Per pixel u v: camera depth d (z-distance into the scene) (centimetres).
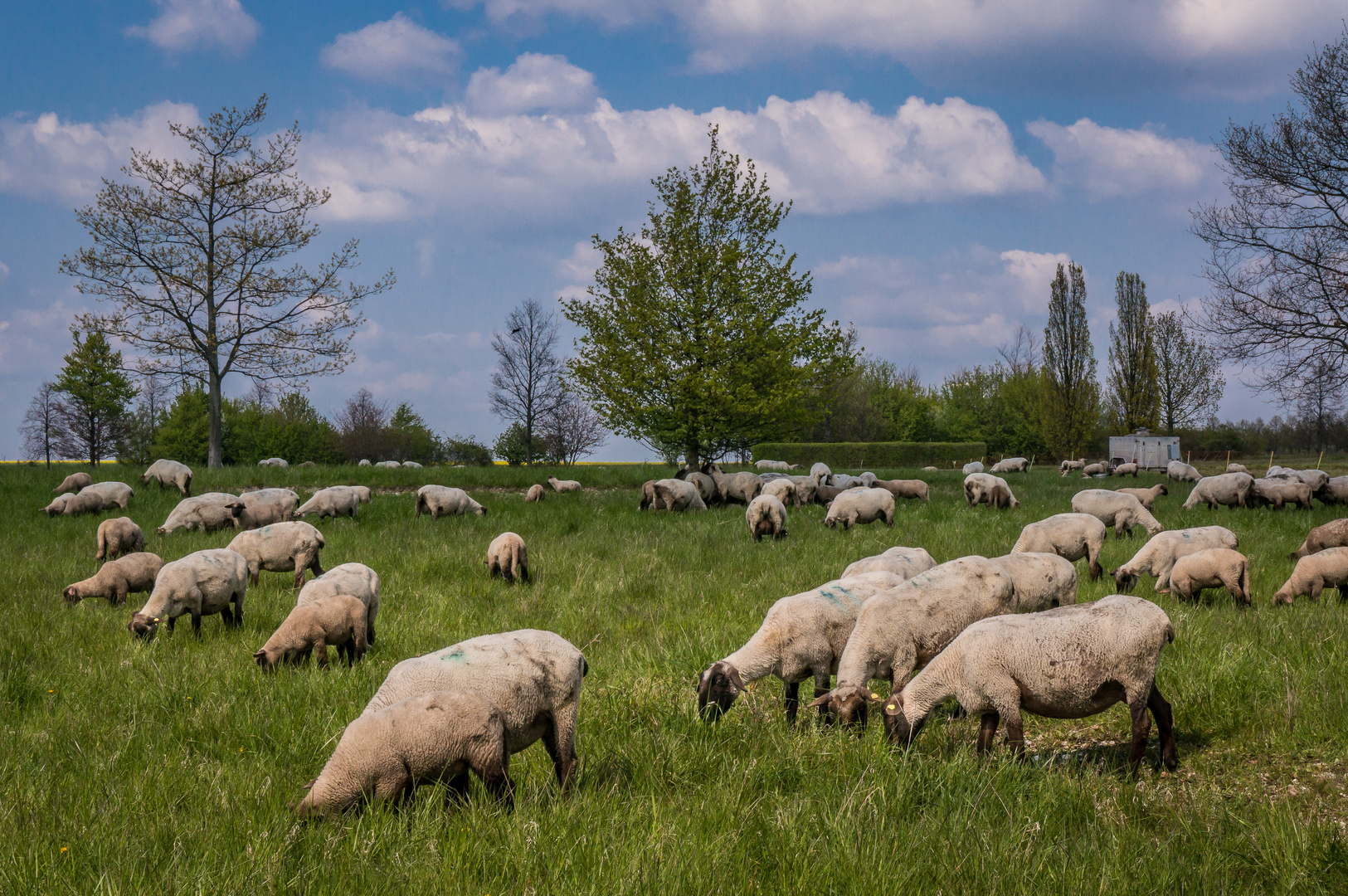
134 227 3139
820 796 452
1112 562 1203
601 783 482
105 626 893
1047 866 376
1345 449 6019
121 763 515
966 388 8125
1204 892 356
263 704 609
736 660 618
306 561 1153
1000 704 525
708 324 2411
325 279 3338
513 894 349
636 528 1645
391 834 394
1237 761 530
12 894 351
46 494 2112
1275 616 822
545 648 485
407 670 469
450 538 1498
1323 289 1867
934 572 653
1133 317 5766
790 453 6159
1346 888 366
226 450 5616
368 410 6209
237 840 395
